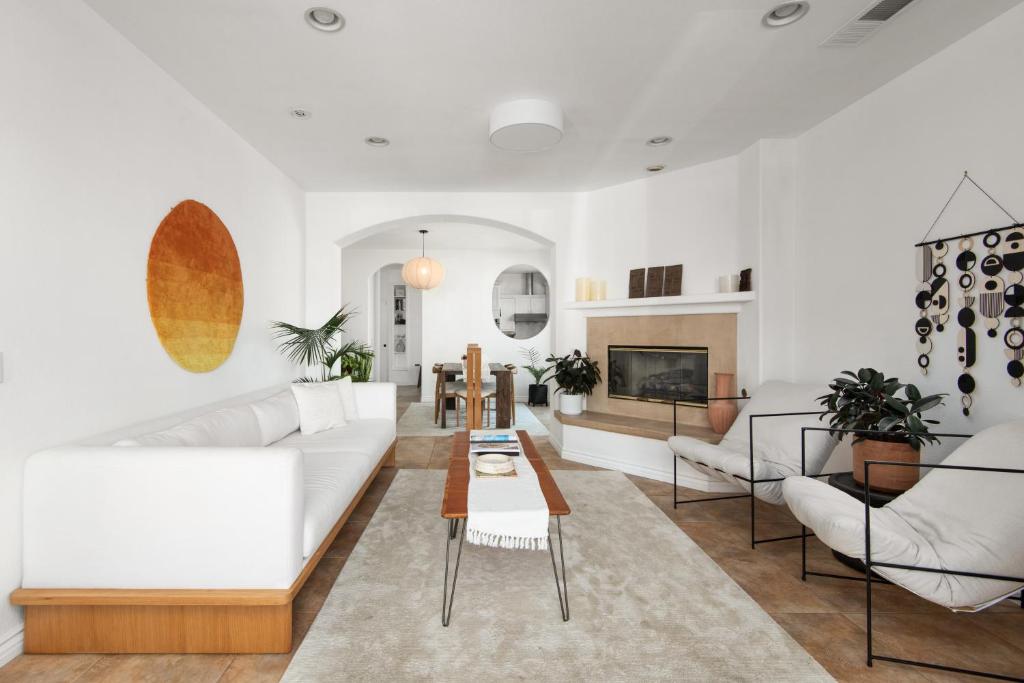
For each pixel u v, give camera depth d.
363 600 2.07
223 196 3.14
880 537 1.65
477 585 2.20
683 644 1.77
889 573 1.63
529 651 1.73
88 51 2.03
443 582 2.22
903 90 2.62
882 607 2.02
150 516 1.70
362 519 2.99
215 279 2.99
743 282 3.68
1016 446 1.76
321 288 4.66
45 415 1.83
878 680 1.59
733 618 1.94
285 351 4.12
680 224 4.14
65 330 1.92
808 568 2.37
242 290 3.36
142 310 2.37
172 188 2.60
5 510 1.67
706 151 3.72
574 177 4.31
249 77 2.60
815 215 3.30
